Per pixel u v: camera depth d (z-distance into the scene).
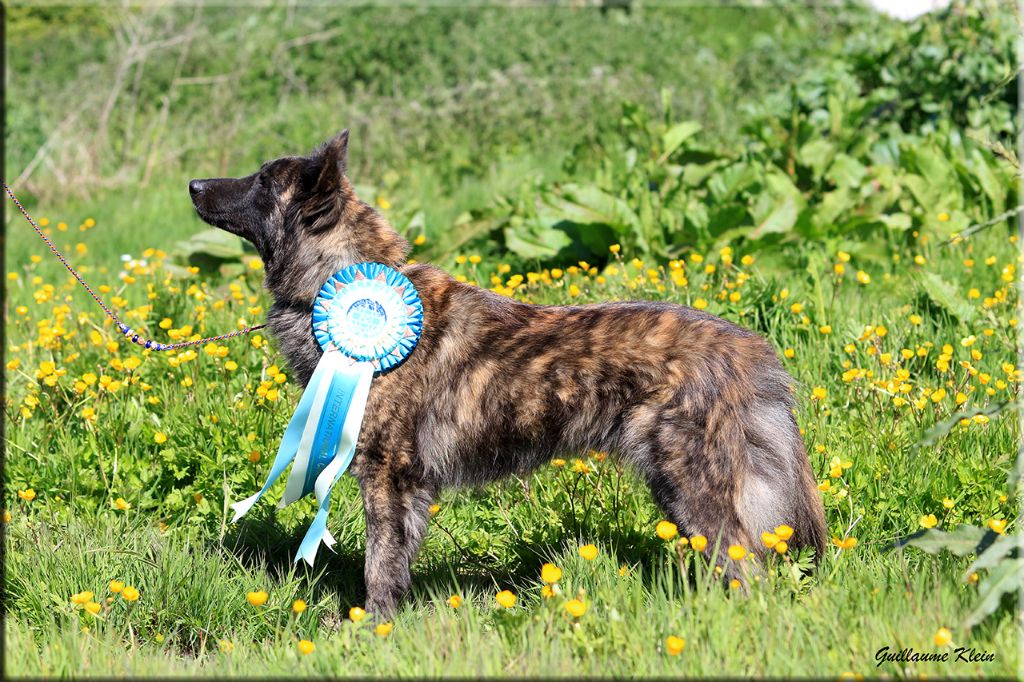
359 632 4.38
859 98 11.98
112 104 15.18
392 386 4.77
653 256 8.70
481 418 4.74
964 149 10.51
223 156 14.58
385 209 9.75
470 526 5.69
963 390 6.19
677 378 4.45
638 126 11.70
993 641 3.87
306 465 4.86
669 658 3.85
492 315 4.81
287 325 5.09
